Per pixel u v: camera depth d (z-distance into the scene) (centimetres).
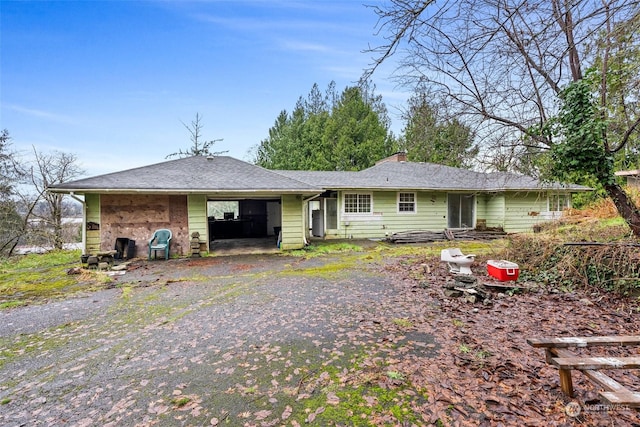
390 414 229
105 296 559
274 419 228
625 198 636
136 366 311
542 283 575
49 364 319
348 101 2314
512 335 364
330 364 306
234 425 223
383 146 2383
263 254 1018
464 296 505
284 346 348
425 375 280
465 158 747
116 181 921
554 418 218
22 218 1449
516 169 735
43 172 1495
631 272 500
